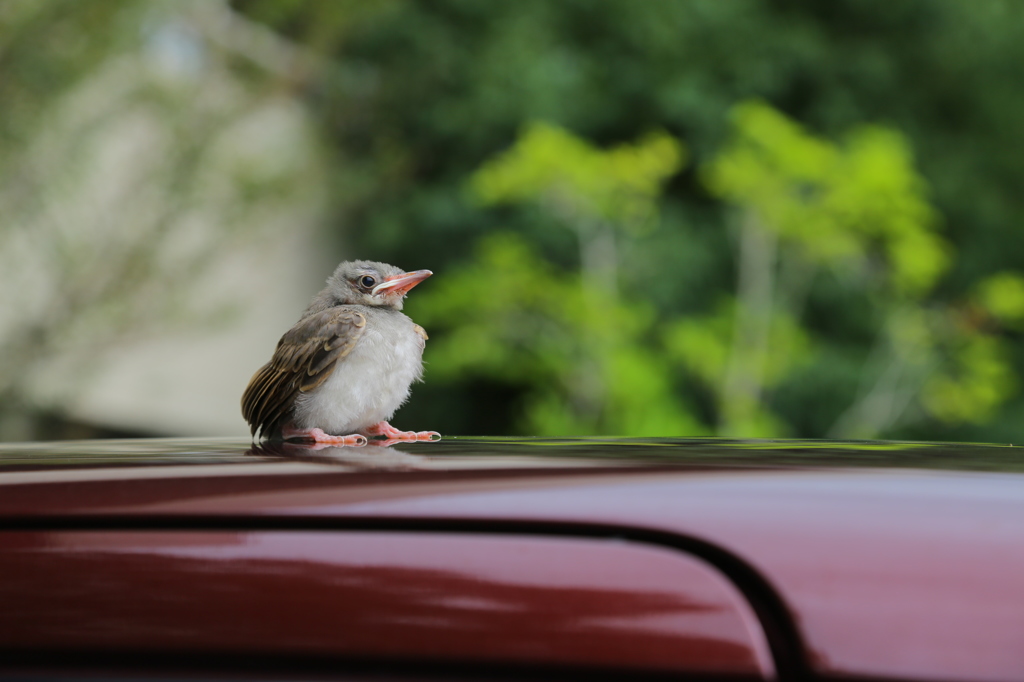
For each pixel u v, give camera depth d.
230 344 15.98
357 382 2.78
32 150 9.85
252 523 1.08
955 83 16.41
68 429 13.45
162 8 10.16
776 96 15.66
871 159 11.80
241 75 11.31
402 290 3.20
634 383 11.88
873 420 13.96
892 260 13.02
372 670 1.01
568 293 12.38
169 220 10.69
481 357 12.76
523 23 15.20
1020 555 1.00
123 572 1.05
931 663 0.97
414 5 15.27
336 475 1.19
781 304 14.21
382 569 1.03
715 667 0.98
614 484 1.11
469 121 15.05
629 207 12.71
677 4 14.93
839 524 1.03
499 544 1.04
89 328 10.57
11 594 1.06
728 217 14.21
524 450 1.43
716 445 1.53
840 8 16.12
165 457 1.38
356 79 15.26
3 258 10.50
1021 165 16.38
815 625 0.98
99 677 1.02
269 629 1.02
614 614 1.00
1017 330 15.61
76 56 9.62
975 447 1.55
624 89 15.17
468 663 1.00
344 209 15.41
